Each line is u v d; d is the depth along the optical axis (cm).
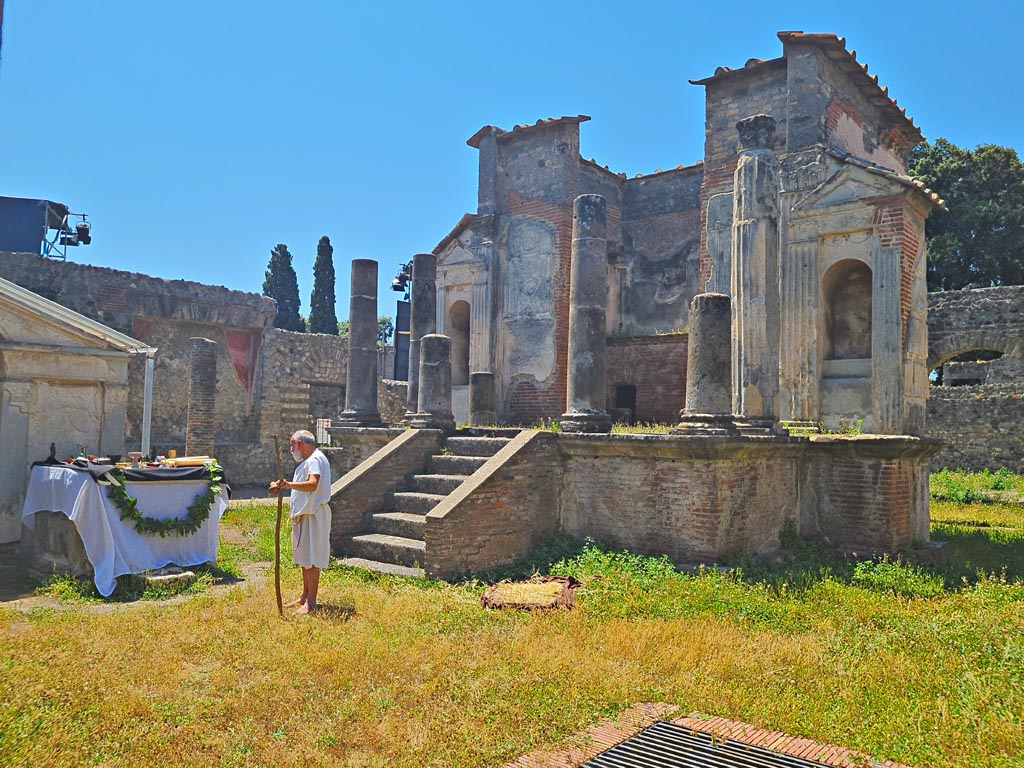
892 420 1219
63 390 1156
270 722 497
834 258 1303
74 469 924
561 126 1703
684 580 872
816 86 1338
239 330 2453
